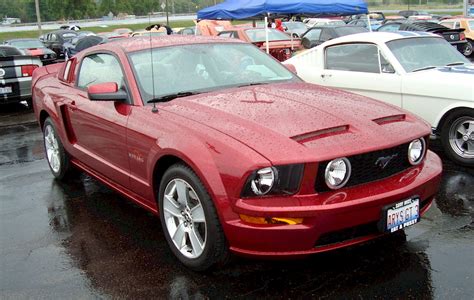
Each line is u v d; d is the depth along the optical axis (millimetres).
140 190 3986
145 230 4273
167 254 3803
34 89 6055
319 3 9664
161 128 3600
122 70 4234
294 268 3471
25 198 5207
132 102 4035
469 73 5820
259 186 2969
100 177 4809
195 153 3221
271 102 3738
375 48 6516
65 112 5098
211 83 4293
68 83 5270
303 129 3207
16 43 22188
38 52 20109
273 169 2951
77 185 5578
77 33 31016
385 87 6309
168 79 4211
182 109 3715
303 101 3754
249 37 15188
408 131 3430
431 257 3549
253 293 3201
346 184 3111
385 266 3447
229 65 4555
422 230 3996
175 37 4859
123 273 3545
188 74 4309
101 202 5000
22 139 8117
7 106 11648
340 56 6996
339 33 16656
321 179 3018
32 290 3361
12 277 3545
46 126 5715
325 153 2988
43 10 86812
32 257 3850
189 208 3428
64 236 4219
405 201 3217
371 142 3162
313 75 7266
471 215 4277
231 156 3051
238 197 3016
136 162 3916
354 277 3326
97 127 4426
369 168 3186
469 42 19719
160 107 3840
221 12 10344
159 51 4457
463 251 3623
